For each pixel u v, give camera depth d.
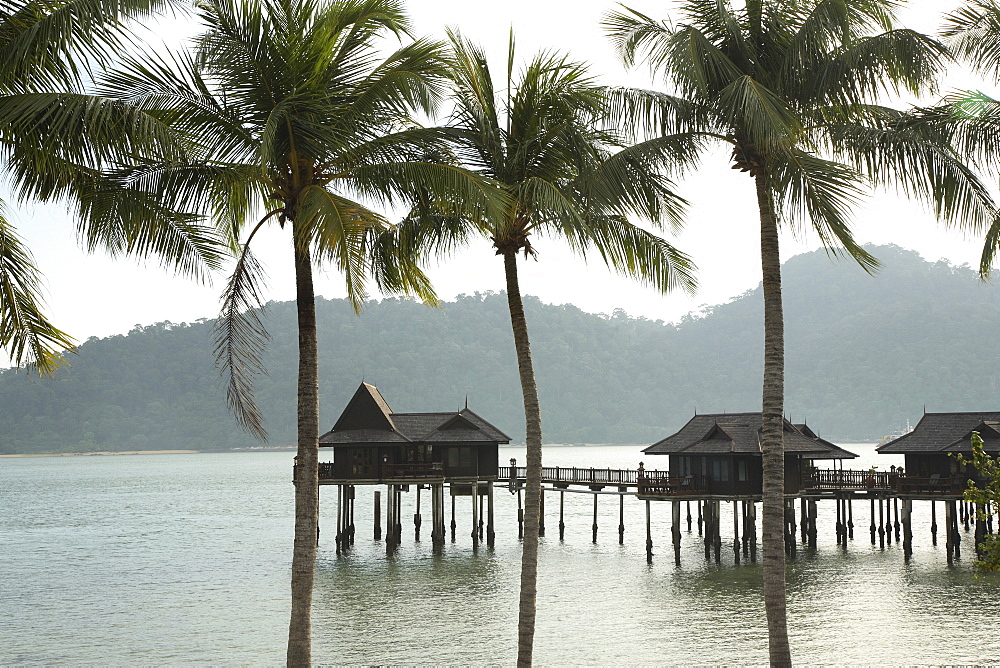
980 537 49.50
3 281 11.90
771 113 15.07
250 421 16.05
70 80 11.70
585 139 17.20
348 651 30.97
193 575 49.62
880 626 33.16
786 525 52.56
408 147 15.83
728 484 50.34
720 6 16.47
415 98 15.49
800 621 34.34
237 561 55.28
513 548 58.16
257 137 15.34
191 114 14.54
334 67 15.45
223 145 15.33
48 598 42.97
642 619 35.34
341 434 57.31
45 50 11.23
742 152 17.58
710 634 32.59
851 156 17.02
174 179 14.88
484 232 17.72
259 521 84.19
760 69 16.98
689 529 67.00
